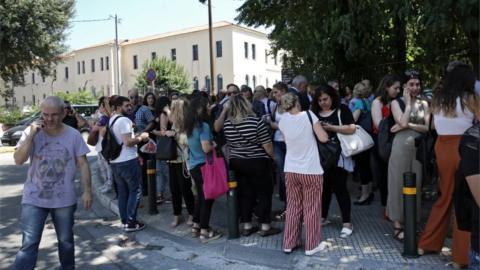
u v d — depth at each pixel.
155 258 5.61
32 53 25.73
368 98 7.18
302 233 5.92
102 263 5.53
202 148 5.71
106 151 6.43
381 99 5.88
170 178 6.70
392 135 5.42
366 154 7.02
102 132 6.57
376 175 6.98
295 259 5.12
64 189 4.33
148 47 58.28
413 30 10.43
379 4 8.88
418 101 5.13
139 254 5.78
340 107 5.77
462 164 2.69
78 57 64.88
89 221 7.50
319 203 5.16
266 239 5.84
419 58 10.94
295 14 11.80
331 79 10.30
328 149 5.18
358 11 9.02
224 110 6.15
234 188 5.91
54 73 29.20
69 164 4.37
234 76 51.28
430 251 4.91
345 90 9.48
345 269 4.75
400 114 5.14
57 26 25.98
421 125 5.08
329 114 5.74
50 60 27.00
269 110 7.54
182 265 5.32
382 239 5.52
